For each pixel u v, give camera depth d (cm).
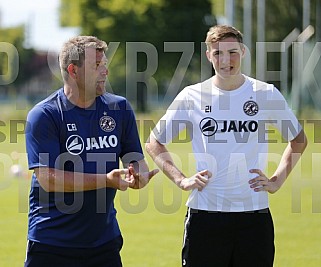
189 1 15262
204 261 1933
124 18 15288
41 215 1788
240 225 1914
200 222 1923
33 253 1789
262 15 11325
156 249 3206
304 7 11269
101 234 1805
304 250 3159
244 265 1934
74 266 1794
